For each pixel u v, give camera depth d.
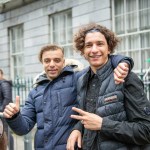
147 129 2.49
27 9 13.20
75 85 3.19
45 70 3.24
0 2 14.05
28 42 13.23
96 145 2.62
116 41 2.82
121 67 2.50
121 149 2.54
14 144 5.08
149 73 8.20
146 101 2.55
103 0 9.94
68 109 3.15
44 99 3.20
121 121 2.54
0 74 6.49
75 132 2.86
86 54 2.75
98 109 2.59
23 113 3.27
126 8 9.48
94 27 2.78
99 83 2.68
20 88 11.02
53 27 12.22
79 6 10.78
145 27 9.03
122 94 2.55
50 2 12.02
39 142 3.20
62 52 3.25
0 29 14.92
